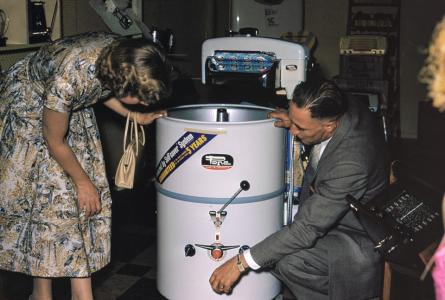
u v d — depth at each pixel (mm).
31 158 2314
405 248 1944
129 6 4336
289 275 2395
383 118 3883
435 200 2100
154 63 2035
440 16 5910
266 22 5609
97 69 2127
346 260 2287
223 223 2488
